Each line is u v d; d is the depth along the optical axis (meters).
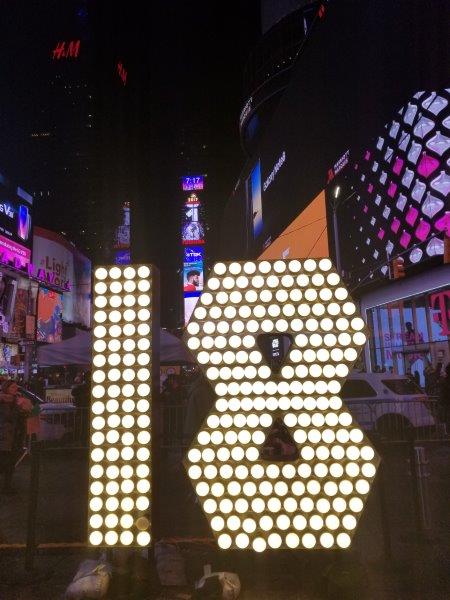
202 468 3.76
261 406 3.76
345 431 3.73
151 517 3.69
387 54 31.64
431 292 27.12
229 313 3.82
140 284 3.85
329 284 3.83
